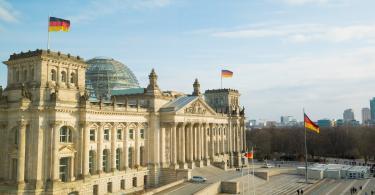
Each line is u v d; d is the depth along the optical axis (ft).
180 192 352.08
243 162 631.56
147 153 430.61
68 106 317.83
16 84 317.01
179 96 503.20
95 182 345.31
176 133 456.04
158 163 436.35
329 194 411.34
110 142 373.20
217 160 561.02
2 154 310.86
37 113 299.17
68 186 310.65
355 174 550.36
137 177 408.67
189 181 410.72
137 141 413.59
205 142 517.14
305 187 453.17
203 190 358.84
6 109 306.35
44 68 305.94
